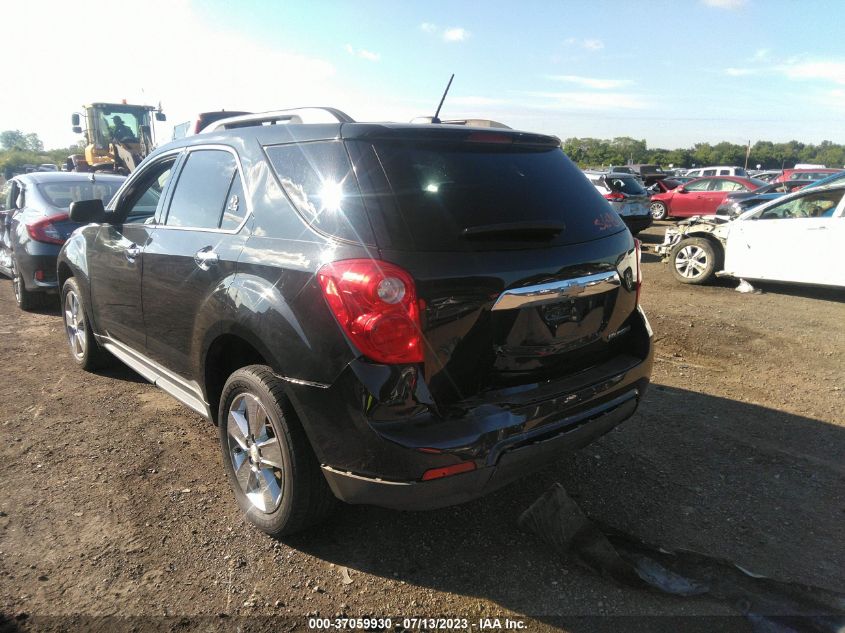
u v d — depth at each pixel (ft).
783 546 9.30
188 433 12.84
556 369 8.81
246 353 10.05
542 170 9.50
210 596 8.14
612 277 9.25
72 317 16.60
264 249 8.68
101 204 12.94
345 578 8.55
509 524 9.84
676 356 18.40
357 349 7.34
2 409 13.91
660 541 9.38
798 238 25.73
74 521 9.67
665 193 65.92
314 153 8.67
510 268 7.91
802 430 13.29
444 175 8.36
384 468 7.35
